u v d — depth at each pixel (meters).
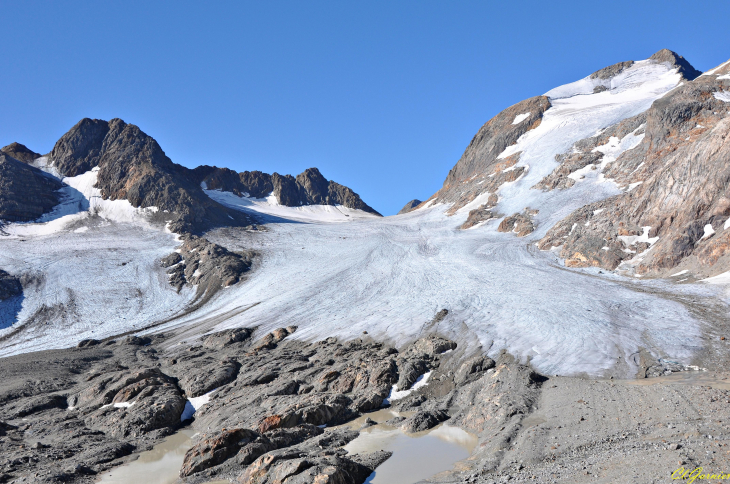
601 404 20.98
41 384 37.44
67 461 23.75
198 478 20.12
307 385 32.25
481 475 16.67
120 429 28.38
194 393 33.78
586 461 15.23
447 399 27.33
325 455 20.25
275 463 18.89
